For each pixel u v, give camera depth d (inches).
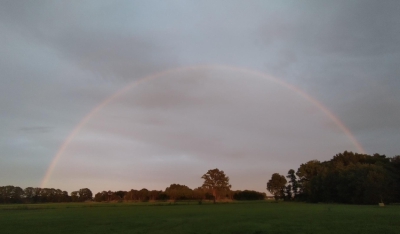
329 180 5334.6
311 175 6525.6
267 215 2386.8
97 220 2142.0
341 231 1369.3
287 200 7539.4
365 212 2527.1
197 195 7755.9
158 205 5251.0
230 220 1969.7
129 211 3344.0
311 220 1884.8
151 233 1382.9
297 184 7283.5
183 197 7819.9
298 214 2438.5
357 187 4439.0
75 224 1876.2
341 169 5137.8
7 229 1657.2
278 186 7618.1
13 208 4485.7
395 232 1323.8
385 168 4527.6
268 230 1437.0
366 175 4333.2
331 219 1929.1
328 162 6584.6
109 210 3678.6
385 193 4158.5
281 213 2603.3
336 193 5251.0
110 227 1662.2
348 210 2856.8
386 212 2506.2
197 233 1362.0
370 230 1389.0
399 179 4377.5
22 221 2172.7
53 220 2225.6
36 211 3713.1
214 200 7278.5
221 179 7736.2
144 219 2155.5
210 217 2250.2
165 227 1612.9
